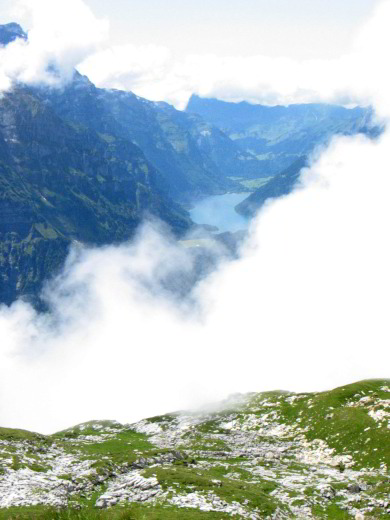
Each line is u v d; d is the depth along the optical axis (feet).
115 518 201.77
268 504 273.95
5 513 228.84
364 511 275.18
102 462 341.41
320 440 449.06
